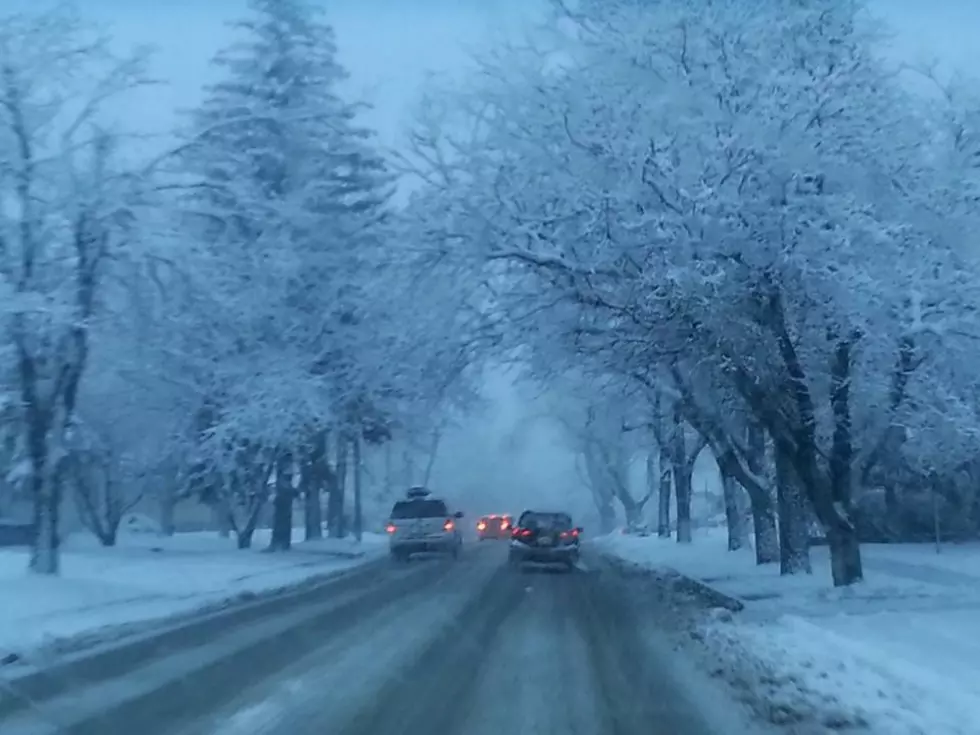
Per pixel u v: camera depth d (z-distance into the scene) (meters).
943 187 20.53
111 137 24.88
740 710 11.15
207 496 40.25
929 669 13.06
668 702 11.61
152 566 30.00
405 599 23.70
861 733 9.92
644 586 26.91
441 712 11.13
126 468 38.34
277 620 19.67
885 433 22.33
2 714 11.14
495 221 21.67
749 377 20.94
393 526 38.88
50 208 24.12
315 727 10.42
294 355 35.53
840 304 19.33
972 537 36.09
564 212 21.08
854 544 22.42
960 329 19.45
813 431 21.92
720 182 19.50
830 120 19.97
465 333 23.61
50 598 20.98
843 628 16.81
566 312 23.02
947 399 20.31
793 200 19.22
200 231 31.66
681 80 20.58
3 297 22.91
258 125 38.03
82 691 12.48
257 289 33.06
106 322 26.92
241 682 12.98
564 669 13.88
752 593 23.28
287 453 38.28
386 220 27.86
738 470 28.52
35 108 24.25
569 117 21.14
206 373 34.62
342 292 35.25
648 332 21.41
